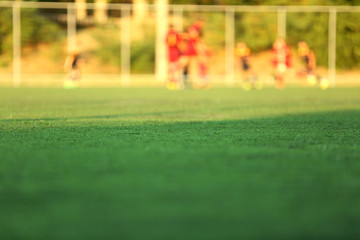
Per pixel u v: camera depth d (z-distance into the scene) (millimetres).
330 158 10812
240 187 8023
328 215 6512
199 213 6582
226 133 15422
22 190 7848
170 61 48938
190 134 15133
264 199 7281
